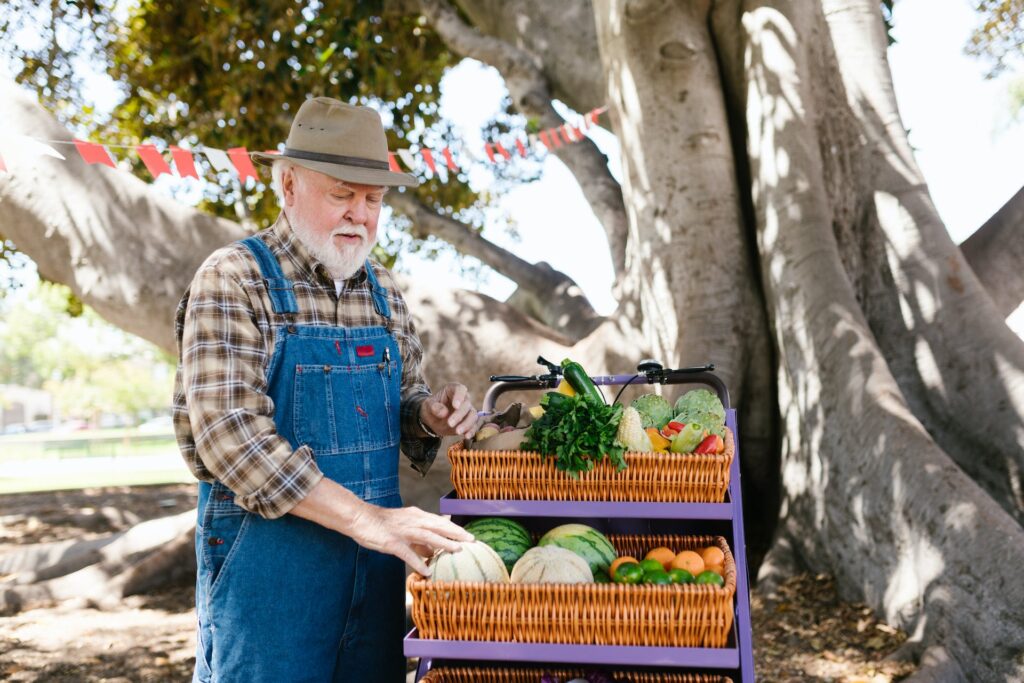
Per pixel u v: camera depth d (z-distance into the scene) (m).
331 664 2.62
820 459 5.86
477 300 7.40
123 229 6.84
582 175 9.31
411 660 5.75
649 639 2.27
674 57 6.47
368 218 2.70
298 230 2.66
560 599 2.28
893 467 5.31
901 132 6.74
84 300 7.04
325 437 2.60
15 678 5.58
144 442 44.59
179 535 7.95
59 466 31.62
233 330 2.48
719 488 2.46
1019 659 4.36
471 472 2.57
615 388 6.76
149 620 6.89
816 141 6.51
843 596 5.67
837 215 6.57
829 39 6.80
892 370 6.24
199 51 10.91
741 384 6.51
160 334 6.91
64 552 8.39
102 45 11.77
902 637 5.07
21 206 6.84
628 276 7.35
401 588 2.93
